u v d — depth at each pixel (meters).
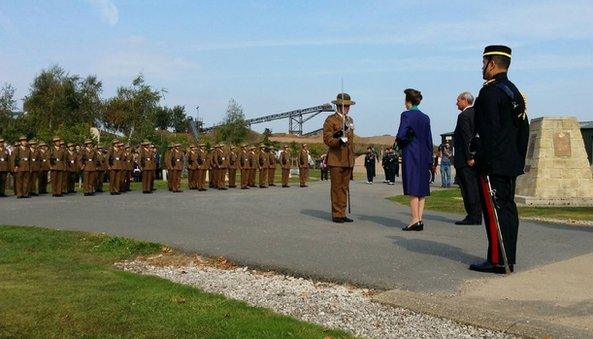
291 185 31.61
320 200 17.53
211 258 8.13
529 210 14.76
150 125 49.50
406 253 8.02
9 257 8.34
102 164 24.00
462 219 12.33
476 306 5.46
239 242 9.05
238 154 28.72
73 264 7.84
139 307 5.51
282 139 80.25
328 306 5.67
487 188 6.79
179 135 55.53
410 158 10.20
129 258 8.46
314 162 61.97
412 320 5.20
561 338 4.52
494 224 6.78
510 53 6.82
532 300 5.66
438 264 7.31
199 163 26.67
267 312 5.40
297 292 6.29
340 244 8.77
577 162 17.38
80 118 58.00
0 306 5.52
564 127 17.48
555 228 10.80
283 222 11.52
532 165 17.70
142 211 13.97
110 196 21.28
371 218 12.33
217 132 69.12
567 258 7.66
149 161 24.14
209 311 5.40
